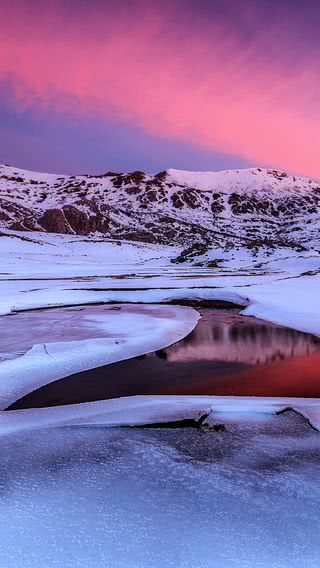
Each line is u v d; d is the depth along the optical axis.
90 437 9.98
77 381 14.42
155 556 5.97
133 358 17.52
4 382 13.80
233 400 12.38
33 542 6.22
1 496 7.47
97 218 149.00
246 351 18.97
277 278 54.25
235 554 6.03
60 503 7.26
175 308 33.50
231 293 39.78
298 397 12.88
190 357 17.81
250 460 8.84
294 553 6.06
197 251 104.12
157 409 11.51
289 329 24.41
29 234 121.12
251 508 7.12
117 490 7.69
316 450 9.28
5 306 30.22
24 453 9.15
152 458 8.94
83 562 5.82
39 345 17.92
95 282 48.47
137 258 109.12
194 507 7.16
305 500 7.35
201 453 9.16
